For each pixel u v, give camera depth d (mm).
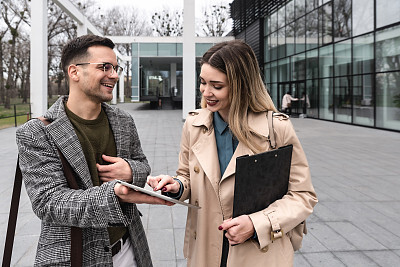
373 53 12328
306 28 16938
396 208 4004
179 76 32938
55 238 1149
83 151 1235
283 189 1316
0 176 5496
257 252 1245
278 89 20469
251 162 1136
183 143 1537
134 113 22312
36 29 12797
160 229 3410
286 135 1315
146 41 26188
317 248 2982
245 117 1320
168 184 1346
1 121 15680
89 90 1243
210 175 1332
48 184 1098
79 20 17062
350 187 4906
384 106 11961
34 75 12914
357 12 13094
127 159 1303
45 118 1220
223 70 1274
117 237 1310
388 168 6141
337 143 9242
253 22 23344
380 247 2996
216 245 1351
